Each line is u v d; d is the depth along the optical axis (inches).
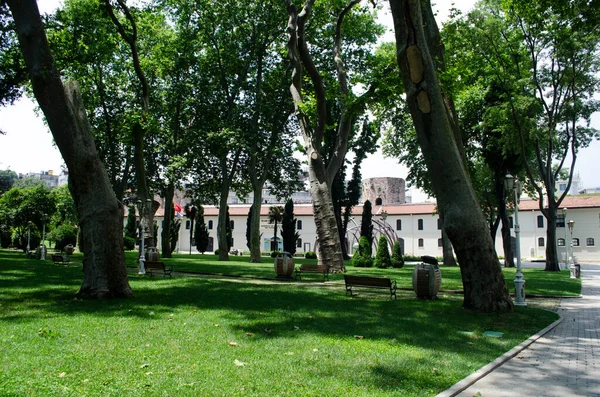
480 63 1004.6
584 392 202.4
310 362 226.1
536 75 1056.2
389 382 199.6
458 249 414.9
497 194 1289.4
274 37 1234.6
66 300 410.3
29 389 171.2
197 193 1493.6
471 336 307.7
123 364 211.3
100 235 436.1
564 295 586.9
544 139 1055.0
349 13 968.9
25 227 1552.7
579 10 589.0
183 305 404.2
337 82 962.7
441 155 402.0
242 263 1161.4
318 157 859.4
